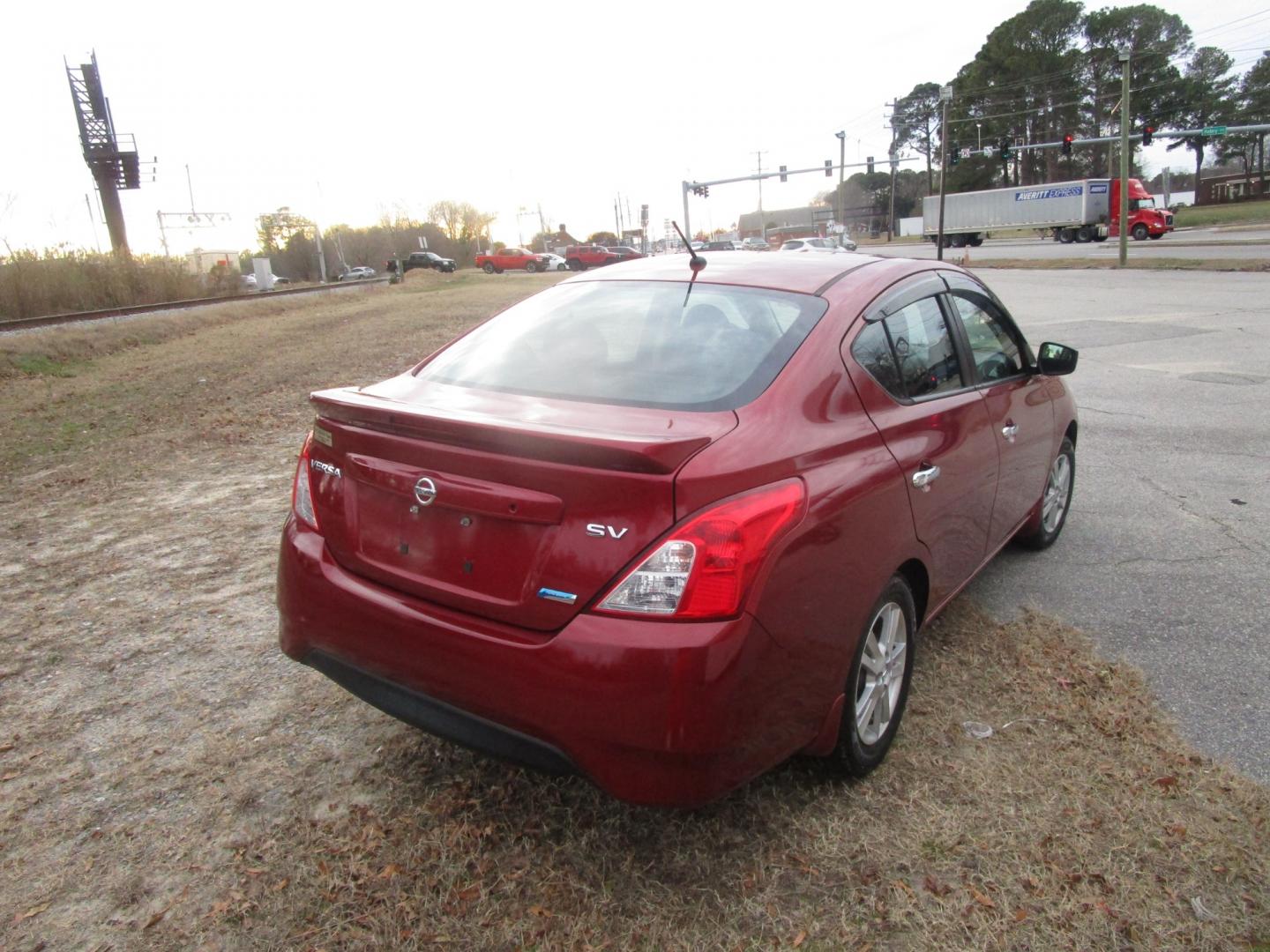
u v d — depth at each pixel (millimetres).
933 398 3299
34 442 8875
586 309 3297
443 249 89062
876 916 2355
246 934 2328
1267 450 6949
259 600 4438
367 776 2975
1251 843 2596
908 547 2924
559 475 2248
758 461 2379
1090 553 4887
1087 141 36094
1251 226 54750
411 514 2537
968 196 59188
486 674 2344
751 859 2562
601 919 2359
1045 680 3494
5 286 24828
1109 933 2291
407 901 2428
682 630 2178
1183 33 94750
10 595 4613
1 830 2736
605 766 2246
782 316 2961
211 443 8281
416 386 3080
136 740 3209
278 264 87250
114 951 2279
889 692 2986
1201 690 3434
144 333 18984
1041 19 95625
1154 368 10914
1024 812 2738
